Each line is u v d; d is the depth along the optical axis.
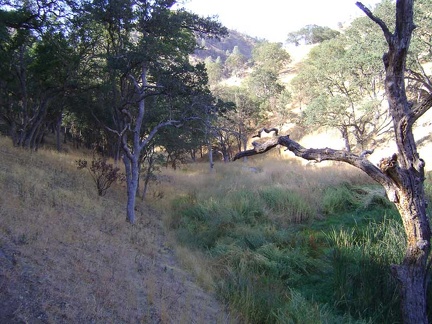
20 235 5.97
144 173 17.58
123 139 10.64
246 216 11.62
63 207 8.82
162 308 5.36
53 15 13.26
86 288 5.20
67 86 15.91
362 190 12.20
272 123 46.97
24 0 12.39
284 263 8.34
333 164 19.31
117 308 5.03
